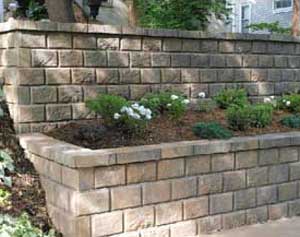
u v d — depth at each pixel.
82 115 4.09
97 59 4.14
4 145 3.64
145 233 3.24
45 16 7.46
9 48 3.90
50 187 3.27
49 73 3.91
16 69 3.81
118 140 3.49
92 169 2.98
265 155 3.82
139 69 4.40
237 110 4.18
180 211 3.39
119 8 9.56
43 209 3.28
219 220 3.59
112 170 3.07
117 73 4.27
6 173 3.42
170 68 4.59
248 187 3.74
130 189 3.15
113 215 3.09
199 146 3.43
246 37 5.07
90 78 4.12
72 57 4.02
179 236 3.39
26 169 3.51
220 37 4.87
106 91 4.21
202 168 3.48
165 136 3.69
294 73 5.57
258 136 3.88
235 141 3.63
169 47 4.57
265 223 3.80
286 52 5.47
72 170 2.97
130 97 4.35
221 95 4.81
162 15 7.79
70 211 3.02
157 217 3.29
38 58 3.85
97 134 3.54
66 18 4.98
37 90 3.87
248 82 5.17
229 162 3.61
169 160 3.32
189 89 4.73
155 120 4.13
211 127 3.80
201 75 4.80
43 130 3.91
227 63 4.98
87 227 2.99
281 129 4.28
